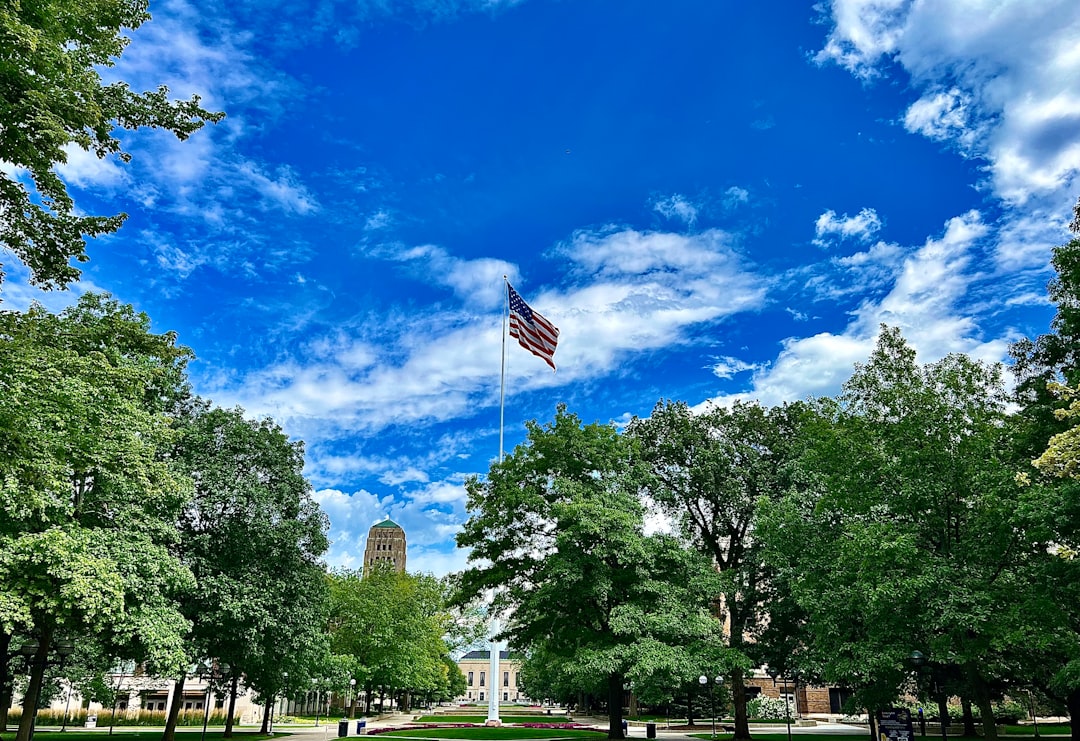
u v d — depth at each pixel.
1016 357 27.38
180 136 15.54
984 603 21.11
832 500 26.67
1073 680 19.41
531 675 96.19
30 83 12.64
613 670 28.52
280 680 35.78
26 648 28.09
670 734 44.25
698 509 39.69
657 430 40.88
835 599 25.83
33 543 19.94
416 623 60.19
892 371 27.20
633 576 31.66
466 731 38.81
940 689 28.34
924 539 24.34
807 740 34.53
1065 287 24.05
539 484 34.22
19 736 22.92
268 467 33.62
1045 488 20.41
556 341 41.34
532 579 33.53
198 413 33.03
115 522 24.70
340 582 59.38
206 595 28.66
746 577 35.84
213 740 37.56
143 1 15.28
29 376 16.16
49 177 13.83
